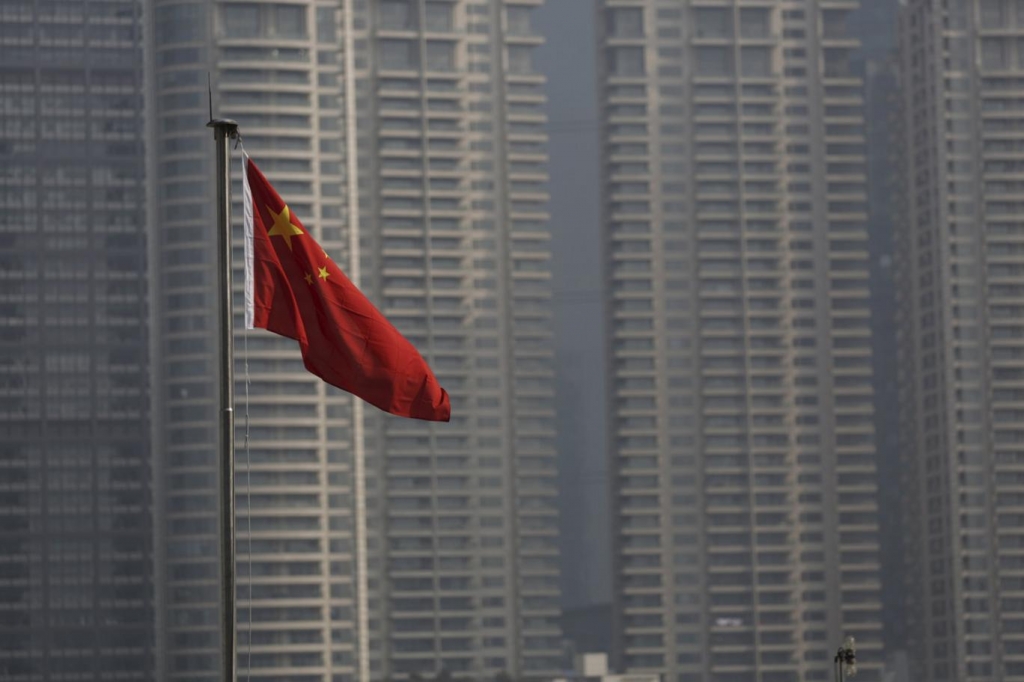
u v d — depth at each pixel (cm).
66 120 16300
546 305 16575
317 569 15738
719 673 15862
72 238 16150
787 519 16225
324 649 15600
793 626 16000
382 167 16638
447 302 16462
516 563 15988
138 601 15738
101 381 15975
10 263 15988
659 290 16538
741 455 16300
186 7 16562
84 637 15588
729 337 16512
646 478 16188
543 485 16188
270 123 16538
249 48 16625
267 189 3631
